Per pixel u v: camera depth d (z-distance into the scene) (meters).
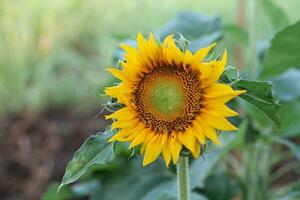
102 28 2.24
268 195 1.30
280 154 1.60
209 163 1.13
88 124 1.86
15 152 1.77
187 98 0.78
